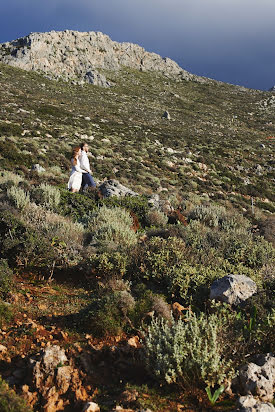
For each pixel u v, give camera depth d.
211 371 3.12
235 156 42.44
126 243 7.25
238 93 116.75
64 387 3.08
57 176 19.23
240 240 8.08
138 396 3.02
